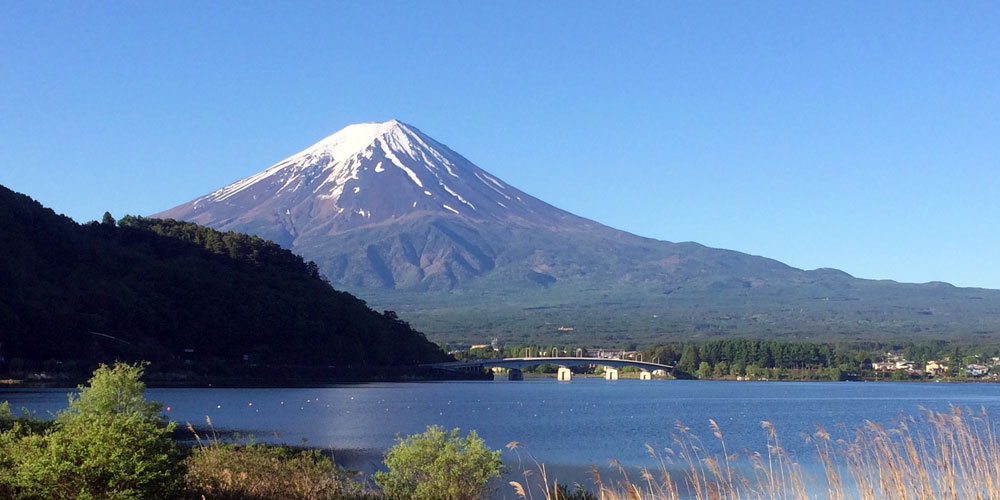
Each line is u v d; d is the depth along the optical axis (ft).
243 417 341.41
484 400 523.70
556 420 369.09
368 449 236.22
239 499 95.25
